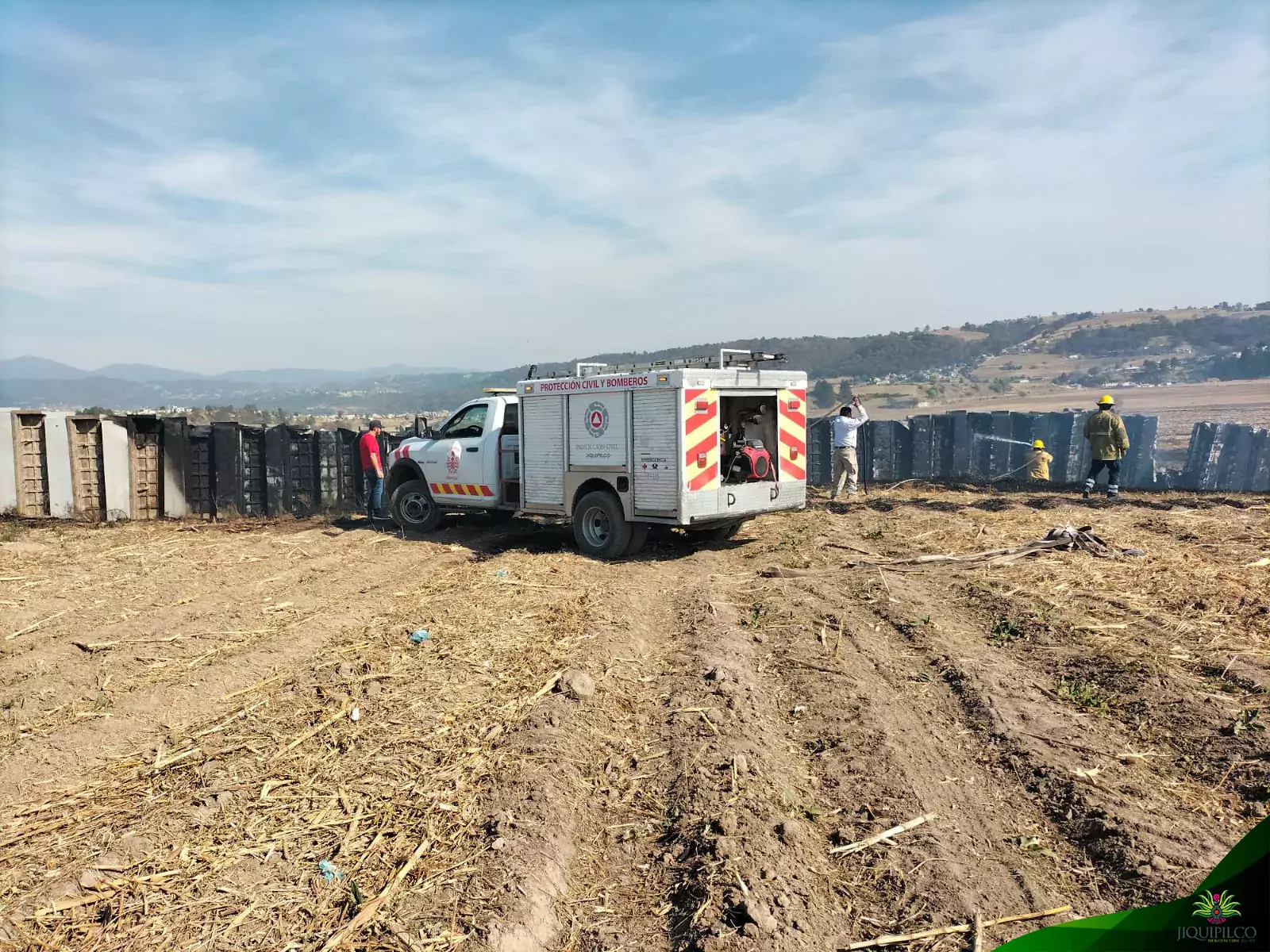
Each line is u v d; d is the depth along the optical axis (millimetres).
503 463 12562
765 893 3625
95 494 16047
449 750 5152
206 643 7508
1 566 10914
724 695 5836
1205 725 5035
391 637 7457
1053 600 7703
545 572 9938
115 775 5020
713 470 10289
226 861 4047
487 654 6918
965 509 13078
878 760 4887
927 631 7090
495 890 3719
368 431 14461
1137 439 23250
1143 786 4449
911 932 3443
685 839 4145
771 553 10742
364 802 4586
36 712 5984
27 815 4562
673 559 10852
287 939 3488
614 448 10727
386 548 12219
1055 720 5297
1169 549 9547
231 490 16781
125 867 4012
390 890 3752
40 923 3600
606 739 5379
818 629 7355
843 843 4141
